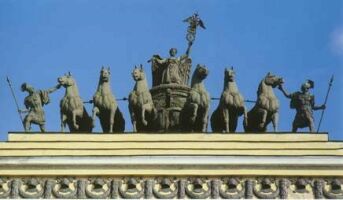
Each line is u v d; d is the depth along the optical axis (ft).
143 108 215.31
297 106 216.13
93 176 202.18
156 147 204.54
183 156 203.00
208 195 200.34
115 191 200.95
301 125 215.10
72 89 217.77
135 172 202.08
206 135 205.57
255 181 201.26
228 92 215.51
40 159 202.90
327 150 203.82
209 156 203.00
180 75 232.12
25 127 214.48
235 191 200.54
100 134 206.18
